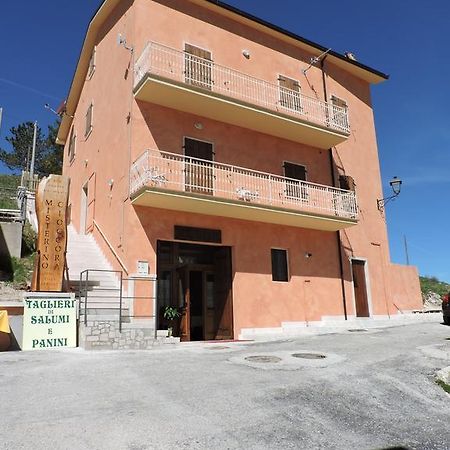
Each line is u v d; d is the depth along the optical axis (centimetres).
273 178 1596
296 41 1784
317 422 510
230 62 1571
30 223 1797
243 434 458
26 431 444
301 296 1555
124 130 1392
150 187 1186
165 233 1305
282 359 844
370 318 1739
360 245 1805
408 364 814
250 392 598
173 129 1396
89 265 1359
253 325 1405
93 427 457
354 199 1731
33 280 1138
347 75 1995
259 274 1470
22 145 3794
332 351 958
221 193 1432
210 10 1569
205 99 1370
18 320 1010
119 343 1006
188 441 432
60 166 3341
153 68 1312
